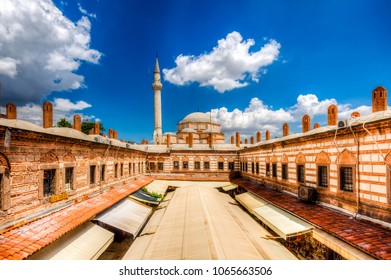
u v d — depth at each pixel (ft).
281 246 44.86
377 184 33.53
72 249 33.83
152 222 59.77
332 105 54.39
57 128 54.95
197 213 55.06
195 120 191.42
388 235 30.40
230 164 116.98
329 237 34.06
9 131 30.04
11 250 26.50
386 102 39.73
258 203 61.46
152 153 117.50
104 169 61.46
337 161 41.86
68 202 44.04
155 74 190.49
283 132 83.87
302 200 51.39
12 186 31.27
